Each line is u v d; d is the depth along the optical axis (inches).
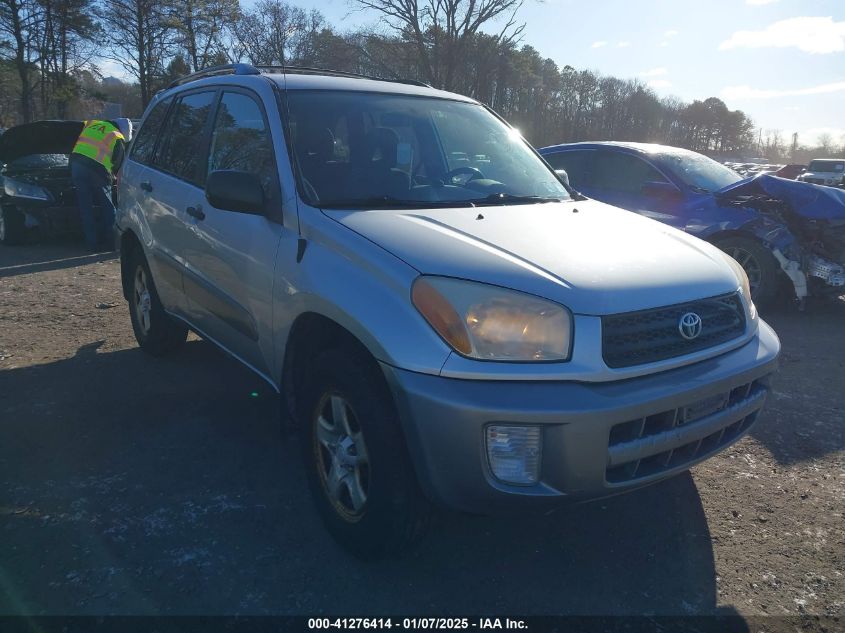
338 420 113.6
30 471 139.1
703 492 139.9
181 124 179.3
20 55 1364.4
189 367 199.0
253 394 180.1
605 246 113.8
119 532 119.4
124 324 243.9
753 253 273.4
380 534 105.0
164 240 172.4
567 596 107.7
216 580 108.0
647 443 98.1
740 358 111.8
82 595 103.6
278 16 1445.6
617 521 129.0
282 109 138.6
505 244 108.5
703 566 116.1
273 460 145.9
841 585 111.8
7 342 220.5
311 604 103.7
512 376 93.8
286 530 121.5
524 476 94.2
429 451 95.4
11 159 427.8
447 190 138.9
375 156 139.1
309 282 113.3
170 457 146.1
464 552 118.0
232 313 142.9
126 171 203.3
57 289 295.1
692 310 107.5
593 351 95.7
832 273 271.1
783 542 123.3
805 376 208.7
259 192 126.3
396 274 102.2
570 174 326.6
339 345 115.6
